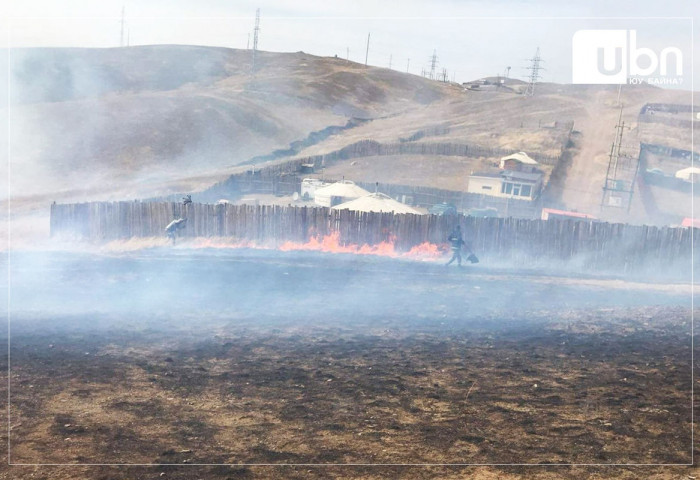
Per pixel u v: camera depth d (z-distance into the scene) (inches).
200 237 1421.0
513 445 420.2
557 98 6456.7
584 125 5064.0
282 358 623.5
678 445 419.5
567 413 484.1
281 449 410.6
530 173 2923.2
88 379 542.3
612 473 374.9
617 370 606.2
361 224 1413.6
